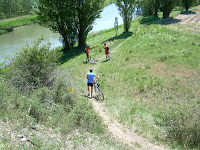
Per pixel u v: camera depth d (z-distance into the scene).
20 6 79.88
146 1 56.78
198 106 10.86
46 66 13.17
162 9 47.72
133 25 46.22
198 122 9.06
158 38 30.36
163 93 14.66
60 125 8.05
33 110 8.45
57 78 13.27
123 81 17.53
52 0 31.38
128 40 32.97
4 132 6.11
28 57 12.89
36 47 13.61
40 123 8.08
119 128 10.25
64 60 28.75
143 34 34.09
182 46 25.55
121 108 12.48
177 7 66.12
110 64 22.72
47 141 6.46
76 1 33.06
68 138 7.29
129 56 24.61
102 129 9.34
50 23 33.34
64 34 33.94
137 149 8.32
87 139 7.67
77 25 34.78
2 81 10.80
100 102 13.46
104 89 16.22
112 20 62.62
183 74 17.75
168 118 10.25
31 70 12.80
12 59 13.03
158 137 9.47
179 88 15.16
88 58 24.88
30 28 61.03
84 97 14.03
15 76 12.09
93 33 45.88
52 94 11.16
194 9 56.31
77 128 8.71
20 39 45.31
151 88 15.59
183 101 12.92
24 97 9.69
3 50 36.28
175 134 9.21
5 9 74.12
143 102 13.56
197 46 24.89
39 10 32.88
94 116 9.88
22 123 7.05
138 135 9.66
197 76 17.08
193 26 36.09
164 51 24.59
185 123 9.20
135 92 15.25
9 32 56.22
